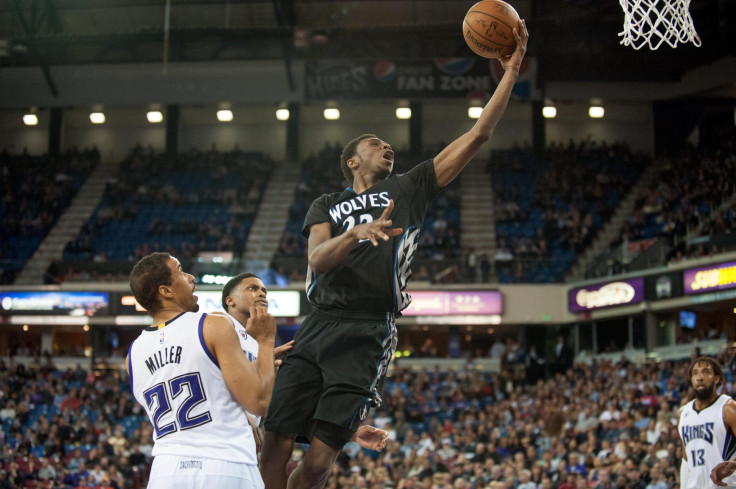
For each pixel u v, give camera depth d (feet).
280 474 11.78
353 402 10.99
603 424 53.78
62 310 86.94
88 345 99.09
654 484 40.65
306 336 11.66
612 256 81.71
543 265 86.07
